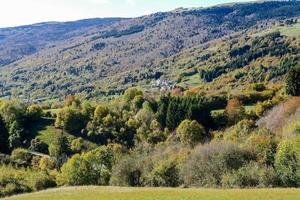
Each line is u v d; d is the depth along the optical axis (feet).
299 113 364.99
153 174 278.05
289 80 511.40
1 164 479.00
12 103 606.14
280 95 541.34
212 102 573.33
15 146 554.87
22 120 587.68
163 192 188.65
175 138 468.75
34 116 603.67
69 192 219.82
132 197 181.78
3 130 573.74
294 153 227.40
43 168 458.50
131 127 576.20
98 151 389.80
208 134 471.21
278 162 229.86
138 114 594.24
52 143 540.93
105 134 565.12
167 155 322.34
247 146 265.95
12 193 348.38
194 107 525.34
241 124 421.18
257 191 174.29
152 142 523.70
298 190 172.45
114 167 309.01
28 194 230.48
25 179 374.84
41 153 538.47
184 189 199.21
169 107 551.59
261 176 228.02
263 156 257.55
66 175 356.79
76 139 543.80
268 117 421.18
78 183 347.56
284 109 397.39
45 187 365.20
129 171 290.76
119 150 460.14
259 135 318.24
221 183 241.76
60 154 513.04
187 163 263.08
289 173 224.74
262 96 579.89
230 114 517.96
